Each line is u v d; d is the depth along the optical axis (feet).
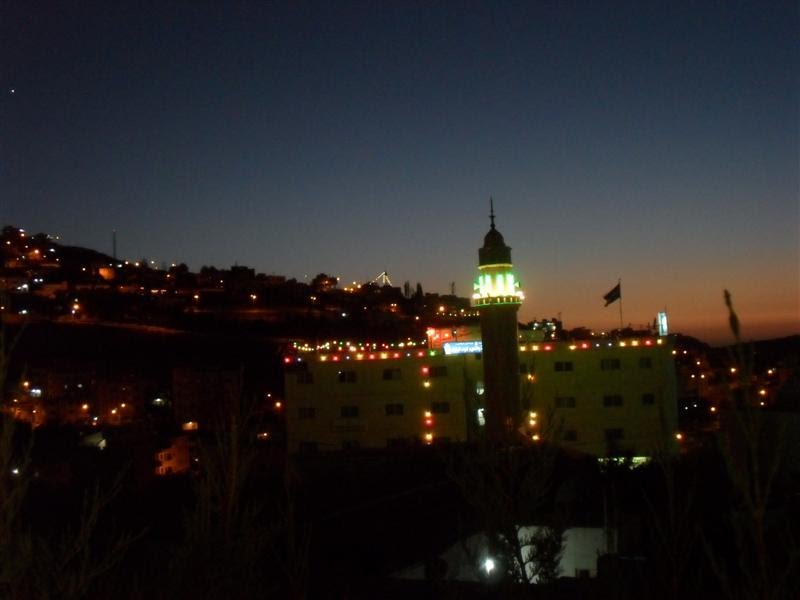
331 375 183.42
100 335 302.04
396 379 180.86
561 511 21.15
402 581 36.14
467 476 19.66
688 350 239.09
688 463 32.91
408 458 101.65
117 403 224.74
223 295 433.89
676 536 17.72
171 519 42.55
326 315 400.67
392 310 422.82
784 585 14.07
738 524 14.35
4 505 15.58
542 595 19.33
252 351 308.81
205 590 19.11
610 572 18.65
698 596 18.03
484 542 22.25
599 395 166.09
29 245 408.46
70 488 54.44
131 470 82.28
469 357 177.17
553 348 168.25
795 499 28.27
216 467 20.65
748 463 14.19
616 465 40.52
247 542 19.95
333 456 115.96
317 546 44.75
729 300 13.74
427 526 48.06
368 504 56.44
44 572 16.14
